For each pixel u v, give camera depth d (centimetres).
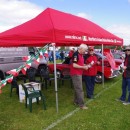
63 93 1030
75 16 1006
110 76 1279
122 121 671
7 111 775
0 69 1241
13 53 1314
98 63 1264
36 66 1388
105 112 750
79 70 760
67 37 719
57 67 1231
